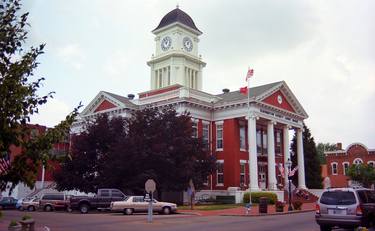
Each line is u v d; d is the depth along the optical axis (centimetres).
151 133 3650
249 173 4528
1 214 705
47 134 652
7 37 643
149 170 3506
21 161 623
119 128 4128
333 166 7288
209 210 3294
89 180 3956
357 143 7088
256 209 3428
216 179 4647
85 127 4519
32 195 4938
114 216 2822
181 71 5703
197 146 3872
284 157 5166
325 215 1697
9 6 658
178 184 3619
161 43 5997
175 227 1998
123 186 3731
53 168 670
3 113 612
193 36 6047
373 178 6056
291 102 5312
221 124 4769
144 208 3041
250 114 4503
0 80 633
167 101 4638
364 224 1655
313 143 6456
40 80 670
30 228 1716
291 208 3316
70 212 3422
